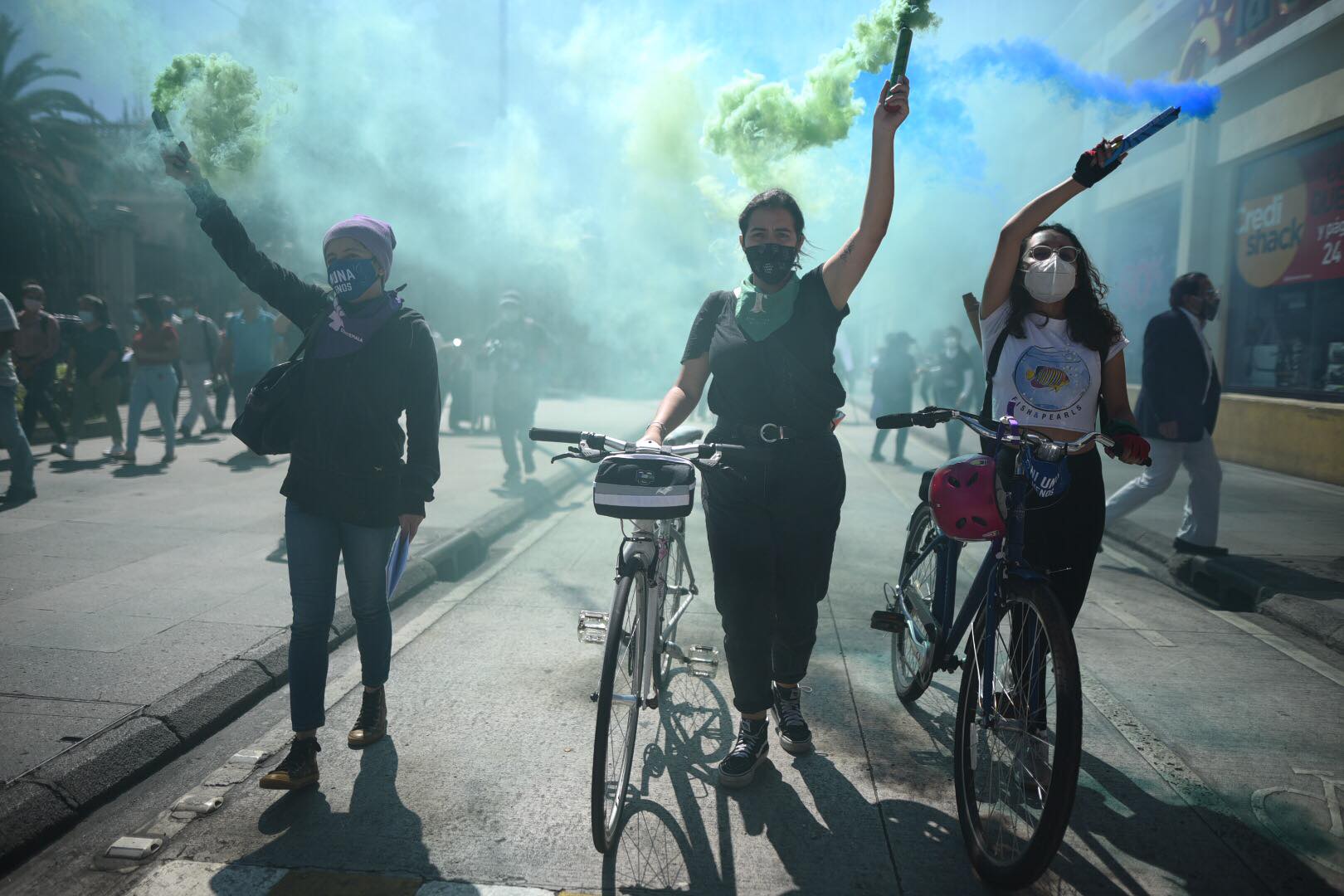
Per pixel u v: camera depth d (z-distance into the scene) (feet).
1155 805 9.36
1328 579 16.89
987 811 8.91
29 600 14.49
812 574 9.67
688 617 15.33
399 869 7.99
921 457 39.27
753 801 9.36
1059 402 9.18
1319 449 30.99
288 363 9.62
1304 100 32.48
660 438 9.20
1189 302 18.35
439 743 10.43
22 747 9.41
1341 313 31.27
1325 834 8.87
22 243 62.08
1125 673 13.08
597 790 7.88
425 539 19.13
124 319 69.77
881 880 8.05
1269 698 12.21
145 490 24.64
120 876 7.83
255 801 9.08
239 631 13.15
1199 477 18.75
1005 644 8.56
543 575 17.92
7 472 27.09
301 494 9.38
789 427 9.27
